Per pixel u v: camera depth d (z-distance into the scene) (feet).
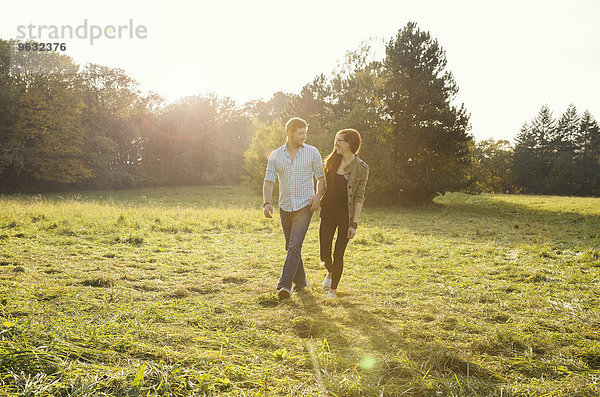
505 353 7.68
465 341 8.29
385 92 70.18
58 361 5.86
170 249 19.81
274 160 12.32
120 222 28.32
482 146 195.62
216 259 17.76
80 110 119.65
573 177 199.93
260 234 27.43
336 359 6.96
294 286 12.72
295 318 9.39
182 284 12.67
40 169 106.83
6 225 23.47
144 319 8.64
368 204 71.87
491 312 10.60
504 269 17.22
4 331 6.38
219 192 130.82
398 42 71.97
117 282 12.26
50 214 29.63
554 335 8.62
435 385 6.06
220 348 7.26
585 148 228.63
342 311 10.27
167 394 5.25
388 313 10.28
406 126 70.03
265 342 7.75
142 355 6.59
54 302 9.50
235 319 9.13
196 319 8.94
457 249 22.72
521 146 231.71
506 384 6.27
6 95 100.27
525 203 77.41
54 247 18.13
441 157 73.51
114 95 136.67
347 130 12.12
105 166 132.46
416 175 72.95
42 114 105.70
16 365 5.55
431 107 67.62
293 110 84.17
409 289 13.12
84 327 7.53
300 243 11.73
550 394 5.86
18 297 9.42
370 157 65.82
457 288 13.33
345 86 74.13
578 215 51.90
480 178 113.39
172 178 160.45
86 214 31.14
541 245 24.27
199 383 5.71
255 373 6.32
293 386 5.94
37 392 4.91
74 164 113.70
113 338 7.09
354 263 18.17
